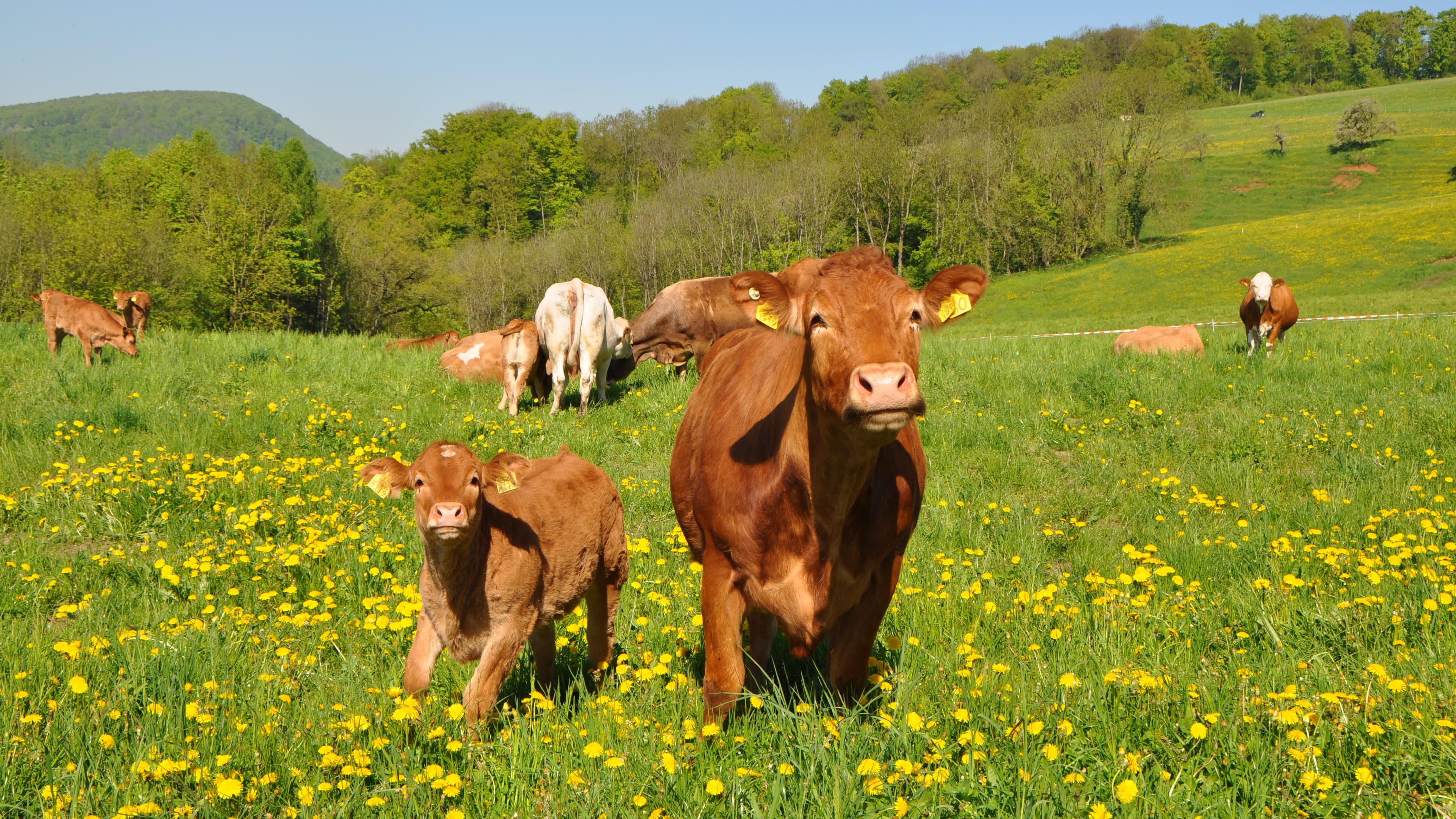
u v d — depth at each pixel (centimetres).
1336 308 4056
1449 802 319
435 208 11950
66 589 589
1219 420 1080
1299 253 6669
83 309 1352
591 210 8869
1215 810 318
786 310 370
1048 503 823
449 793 325
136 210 7575
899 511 403
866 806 321
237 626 513
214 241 5906
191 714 366
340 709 393
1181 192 9994
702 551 488
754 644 468
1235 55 19062
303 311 7000
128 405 1041
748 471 396
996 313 6656
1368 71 18938
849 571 393
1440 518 666
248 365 1356
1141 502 801
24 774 340
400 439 994
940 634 509
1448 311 3519
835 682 416
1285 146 11381
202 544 645
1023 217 8169
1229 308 5384
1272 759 345
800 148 10325
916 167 8775
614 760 334
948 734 379
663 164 12194
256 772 353
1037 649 470
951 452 980
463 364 1393
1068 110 8912
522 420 1143
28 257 5162
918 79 17262
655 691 435
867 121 15325
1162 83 8638
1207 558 629
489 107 14300
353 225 7244
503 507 435
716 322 1498
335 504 746
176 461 840
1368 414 1047
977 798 320
